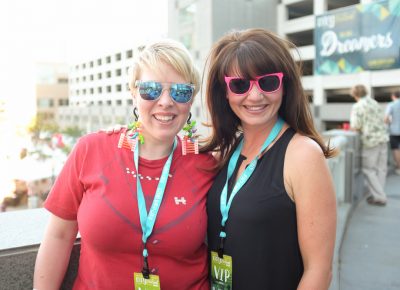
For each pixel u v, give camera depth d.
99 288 1.43
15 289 1.66
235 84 1.48
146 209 1.43
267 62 1.44
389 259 3.53
